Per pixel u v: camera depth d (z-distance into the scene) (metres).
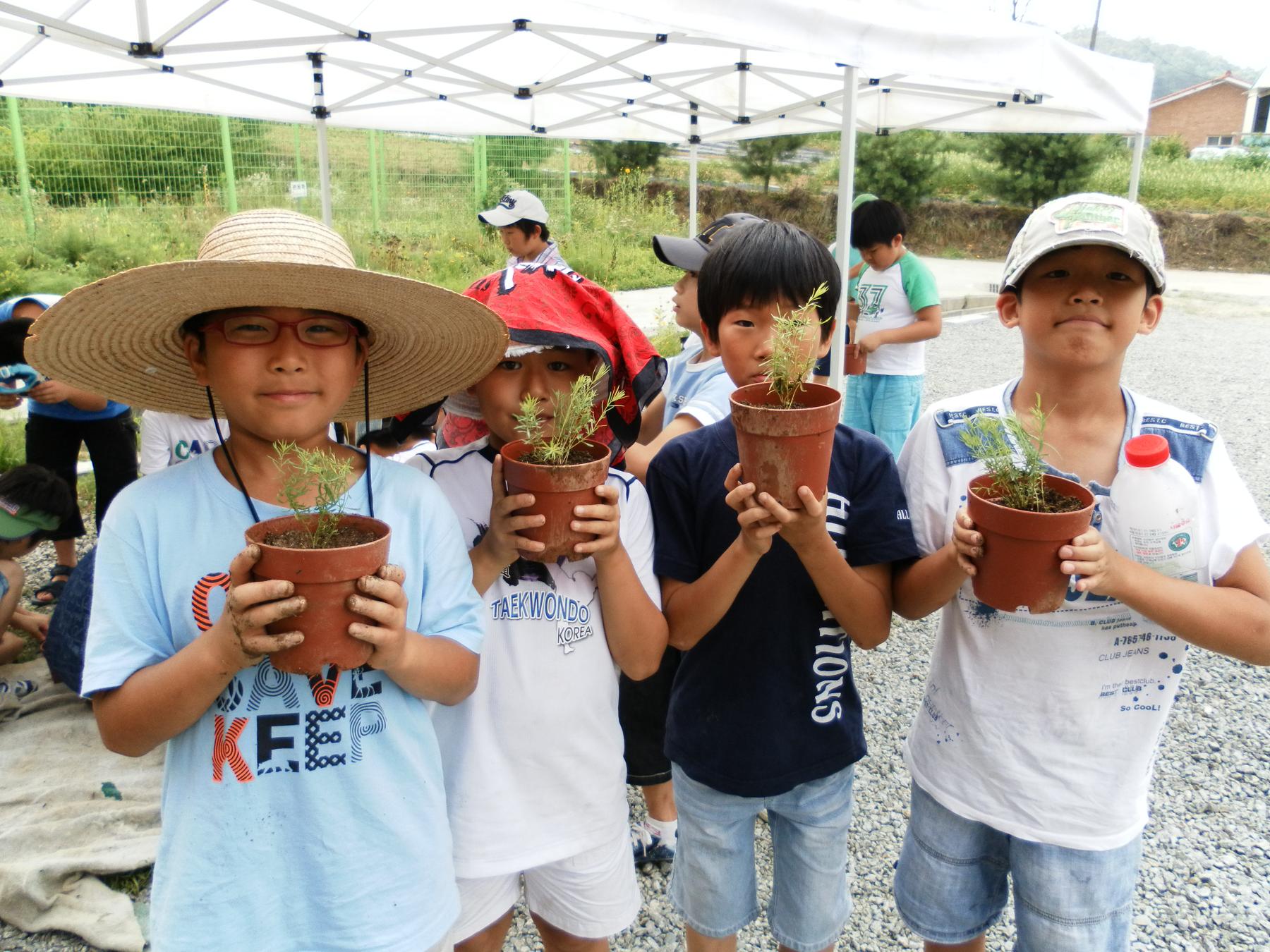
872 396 5.13
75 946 2.31
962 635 1.70
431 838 1.45
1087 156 19.89
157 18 4.01
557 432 1.51
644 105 6.06
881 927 2.45
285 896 1.35
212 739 1.33
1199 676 3.88
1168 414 1.59
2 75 4.46
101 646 1.28
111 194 13.12
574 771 1.72
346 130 15.86
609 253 15.47
